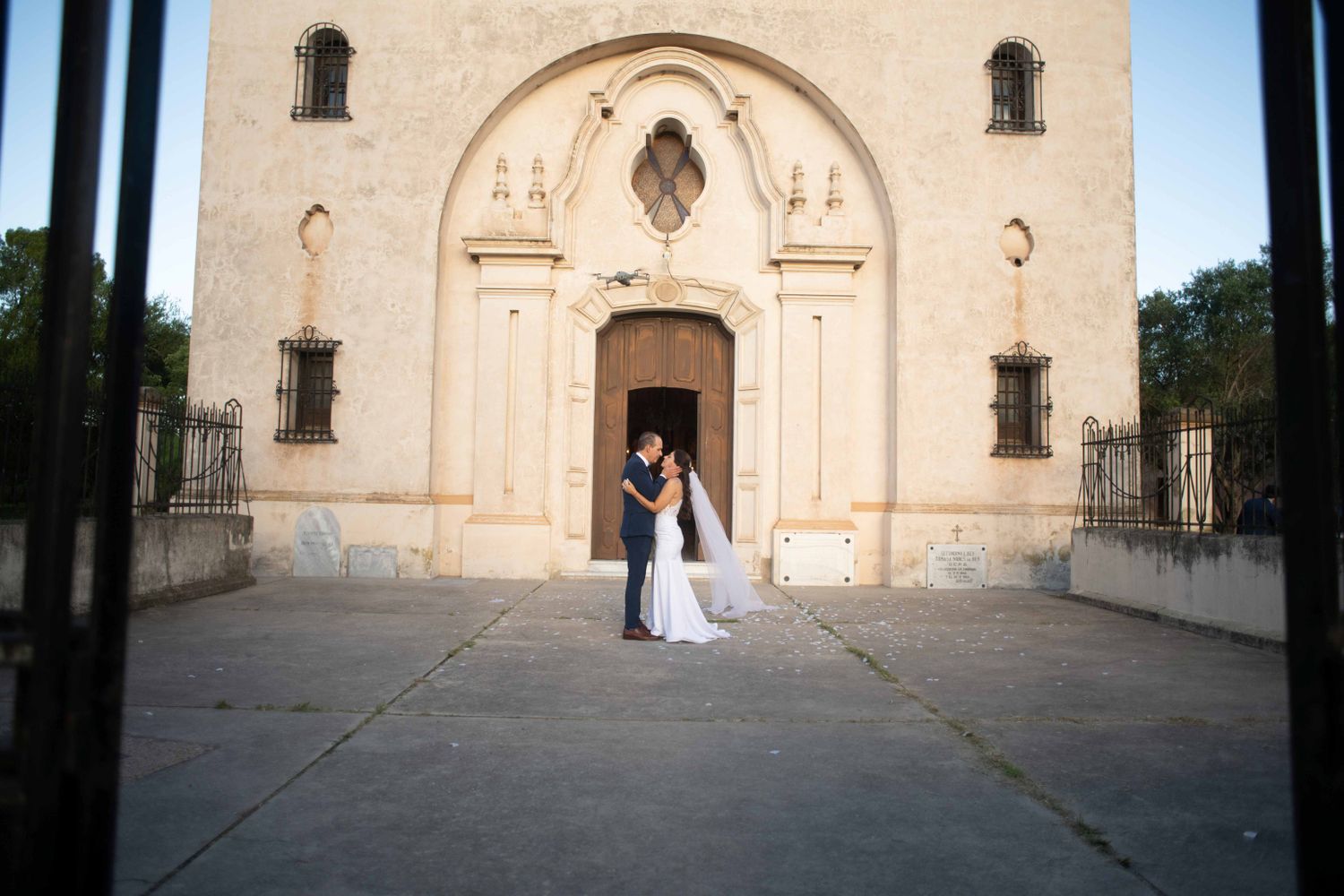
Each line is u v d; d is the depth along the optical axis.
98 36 1.49
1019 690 6.14
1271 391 30.55
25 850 1.40
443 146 13.49
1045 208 13.56
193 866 3.08
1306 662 1.40
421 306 13.28
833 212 13.68
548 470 13.55
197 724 4.95
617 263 13.88
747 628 8.96
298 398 13.28
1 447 7.50
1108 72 13.75
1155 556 9.80
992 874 3.12
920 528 13.08
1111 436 11.63
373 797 3.85
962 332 13.38
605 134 13.98
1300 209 1.42
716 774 4.22
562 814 3.66
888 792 3.97
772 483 13.55
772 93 14.05
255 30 13.61
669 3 13.63
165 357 35.78
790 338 13.57
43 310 1.45
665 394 17.52
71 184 1.45
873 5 13.72
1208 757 4.54
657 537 8.29
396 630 8.38
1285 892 2.97
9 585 7.36
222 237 13.36
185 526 10.41
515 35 13.62
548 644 7.82
